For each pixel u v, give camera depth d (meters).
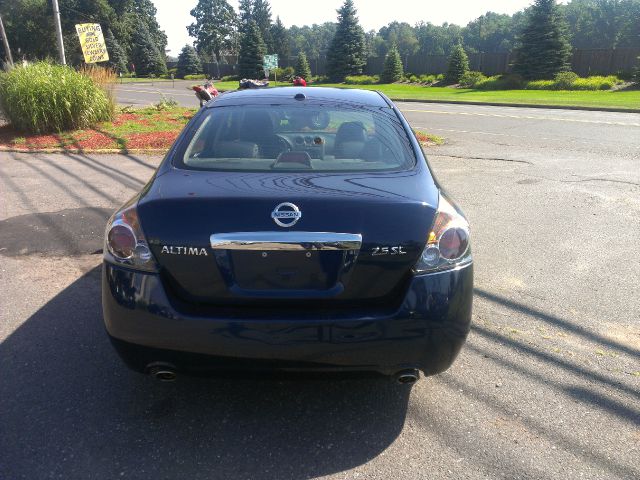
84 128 12.66
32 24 65.06
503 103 23.89
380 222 2.44
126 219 2.54
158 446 2.61
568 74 35.00
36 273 4.70
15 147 10.60
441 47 153.12
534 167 9.34
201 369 2.53
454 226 2.55
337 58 53.97
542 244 5.51
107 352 3.44
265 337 2.42
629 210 6.70
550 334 3.72
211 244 2.41
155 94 33.47
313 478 2.42
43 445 2.60
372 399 2.99
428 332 2.48
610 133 13.74
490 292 4.39
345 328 2.43
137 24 78.88
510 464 2.50
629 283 4.57
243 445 2.62
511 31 139.12
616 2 127.50
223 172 2.83
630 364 3.36
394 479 2.41
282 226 2.40
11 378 3.14
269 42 105.00
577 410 2.90
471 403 2.96
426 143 11.86
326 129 3.40
